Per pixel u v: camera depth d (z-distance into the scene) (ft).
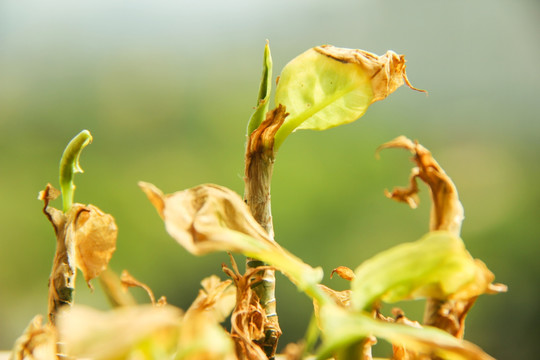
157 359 0.90
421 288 1.01
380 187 7.71
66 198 1.13
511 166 7.89
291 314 5.65
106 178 8.41
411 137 8.66
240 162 8.95
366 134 8.16
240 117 9.43
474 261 1.00
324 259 7.30
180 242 1.00
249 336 1.10
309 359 1.04
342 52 1.14
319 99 1.14
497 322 5.87
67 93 9.44
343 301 1.13
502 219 6.99
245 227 1.04
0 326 6.85
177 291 7.28
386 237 7.23
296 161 7.65
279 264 1.01
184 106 9.46
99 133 9.14
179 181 8.77
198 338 0.90
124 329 0.89
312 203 7.52
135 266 7.38
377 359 1.24
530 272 6.57
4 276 7.18
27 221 7.70
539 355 5.68
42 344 1.05
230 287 1.21
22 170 8.64
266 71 1.13
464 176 7.48
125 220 7.69
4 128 8.91
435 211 1.10
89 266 1.15
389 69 1.13
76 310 0.90
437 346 0.96
